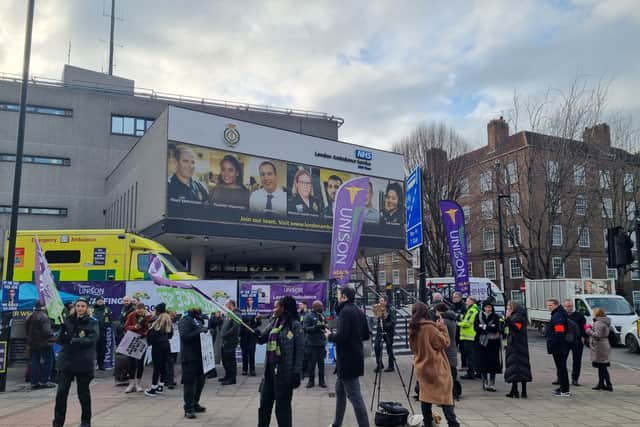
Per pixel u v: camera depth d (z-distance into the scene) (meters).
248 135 25.45
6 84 36.16
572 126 32.03
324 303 15.37
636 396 10.27
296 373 6.39
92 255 16.81
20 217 34.97
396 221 31.06
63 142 36.72
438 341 6.96
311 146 27.84
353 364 6.61
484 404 9.44
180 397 10.04
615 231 10.78
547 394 10.46
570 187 32.00
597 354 10.97
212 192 23.91
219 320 13.94
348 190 18.97
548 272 31.91
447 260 35.66
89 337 7.14
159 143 23.80
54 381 12.00
